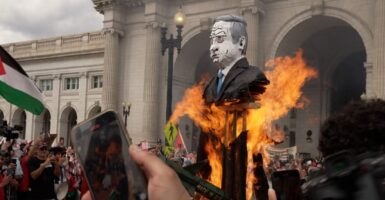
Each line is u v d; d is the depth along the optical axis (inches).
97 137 55.1
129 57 1768.0
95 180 53.7
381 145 57.0
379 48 1273.4
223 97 151.4
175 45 796.6
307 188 54.9
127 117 1684.3
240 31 156.7
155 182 48.9
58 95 2220.7
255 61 1449.3
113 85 1748.3
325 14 1409.9
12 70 425.1
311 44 1635.1
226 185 143.0
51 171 436.8
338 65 1710.1
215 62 158.1
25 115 2361.0
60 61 2237.9
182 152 766.5
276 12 1491.1
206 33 1628.9
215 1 1594.5
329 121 62.1
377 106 59.7
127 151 53.4
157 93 1656.0
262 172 152.3
